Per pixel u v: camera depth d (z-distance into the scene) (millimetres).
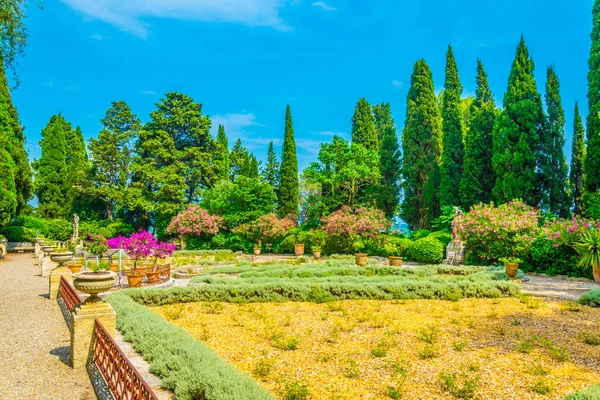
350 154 27672
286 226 27484
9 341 6273
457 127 25375
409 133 27672
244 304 9523
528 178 19750
